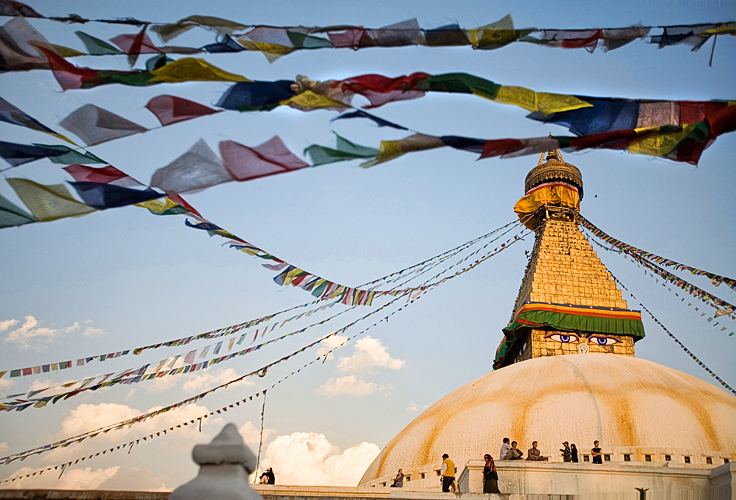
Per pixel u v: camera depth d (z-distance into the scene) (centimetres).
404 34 785
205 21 784
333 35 794
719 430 2756
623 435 2777
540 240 5447
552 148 763
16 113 805
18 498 1491
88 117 751
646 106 777
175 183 717
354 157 714
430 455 3105
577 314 4894
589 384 3108
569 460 2512
